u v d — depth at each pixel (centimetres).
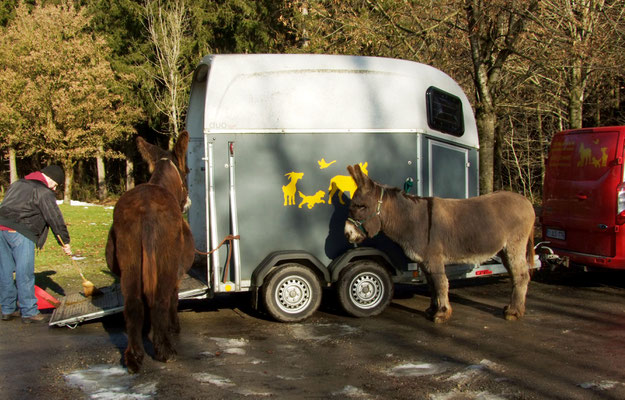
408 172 684
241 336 580
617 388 429
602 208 773
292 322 632
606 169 774
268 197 643
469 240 623
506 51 1147
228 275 636
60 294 793
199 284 652
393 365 484
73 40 2842
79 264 1011
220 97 630
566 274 948
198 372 468
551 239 872
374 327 614
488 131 1139
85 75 2766
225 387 433
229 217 635
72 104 2800
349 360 499
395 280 686
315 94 657
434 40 1245
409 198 623
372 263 655
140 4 2850
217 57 649
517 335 580
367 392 422
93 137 2909
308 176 653
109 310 597
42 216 640
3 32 3138
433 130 703
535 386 433
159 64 2809
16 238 628
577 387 431
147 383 442
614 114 2036
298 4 1428
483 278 930
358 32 1201
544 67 1173
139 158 3781
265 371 470
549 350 527
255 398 410
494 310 696
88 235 1345
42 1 3322
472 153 759
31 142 2912
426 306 722
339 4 1292
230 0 2612
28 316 642
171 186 554
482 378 451
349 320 646
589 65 1191
